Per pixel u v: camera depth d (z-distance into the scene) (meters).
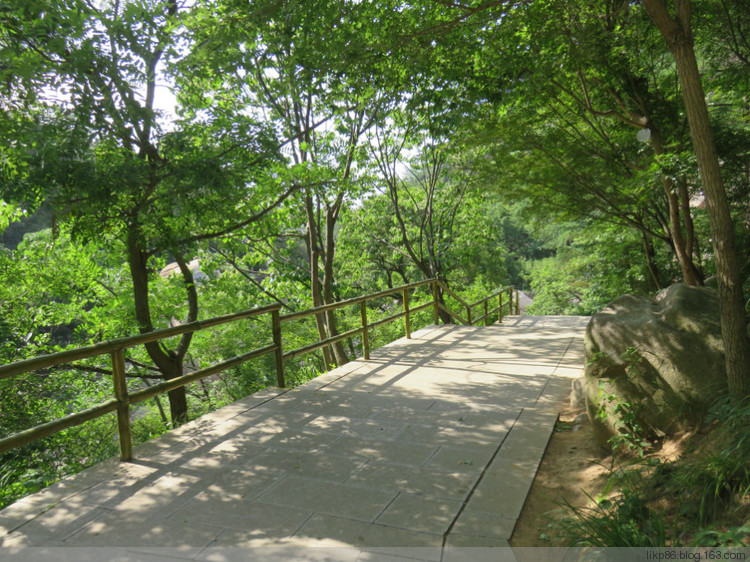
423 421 5.51
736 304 3.87
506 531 3.38
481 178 12.30
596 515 3.47
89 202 9.14
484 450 4.71
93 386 15.25
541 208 12.45
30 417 12.48
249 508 3.70
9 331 13.12
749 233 8.84
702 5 8.38
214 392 23.16
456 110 10.70
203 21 9.55
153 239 11.18
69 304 15.67
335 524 3.48
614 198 11.66
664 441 4.22
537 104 10.39
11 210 12.45
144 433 17.08
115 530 3.41
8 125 8.34
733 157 8.88
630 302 5.10
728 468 3.15
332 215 16.95
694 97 4.00
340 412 5.81
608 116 10.27
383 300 31.36
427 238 23.02
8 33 8.01
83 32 8.45
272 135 11.41
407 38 7.24
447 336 10.66
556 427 5.35
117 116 8.88
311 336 22.83
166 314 15.47
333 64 7.71
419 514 3.60
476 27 8.55
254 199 12.99
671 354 4.38
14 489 6.53
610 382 4.62
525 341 9.98
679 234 10.27
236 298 20.66
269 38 9.09
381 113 14.79
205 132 10.88
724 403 3.73
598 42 8.37
